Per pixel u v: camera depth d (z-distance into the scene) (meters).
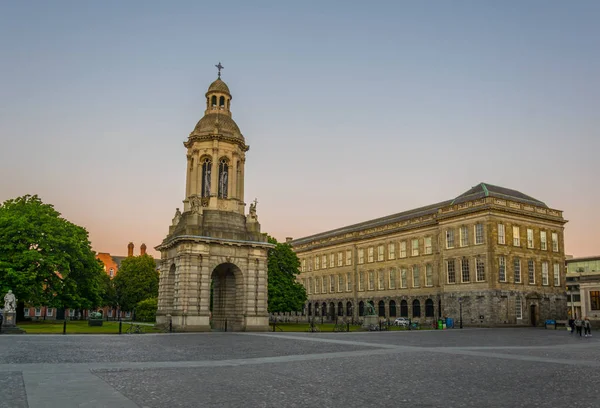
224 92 63.09
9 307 46.25
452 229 87.38
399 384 16.58
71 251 67.62
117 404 12.86
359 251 112.56
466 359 24.72
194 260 54.88
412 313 96.44
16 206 68.06
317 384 16.56
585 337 47.91
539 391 15.28
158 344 34.06
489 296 79.00
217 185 59.31
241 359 24.39
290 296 79.75
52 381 16.52
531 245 85.88
